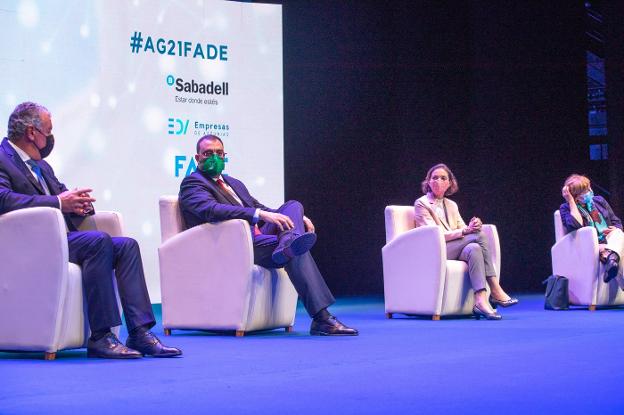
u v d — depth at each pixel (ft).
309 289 13.50
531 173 27.68
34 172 11.27
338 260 28.19
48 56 18.63
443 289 16.85
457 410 6.70
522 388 7.72
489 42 27.25
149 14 19.93
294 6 26.96
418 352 10.79
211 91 20.65
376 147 27.78
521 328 14.40
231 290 13.57
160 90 20.01
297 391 7.68
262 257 13.87
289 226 13.42
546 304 19.62
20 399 7.38
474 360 9.84
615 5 26.25
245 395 7.48
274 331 14.65
